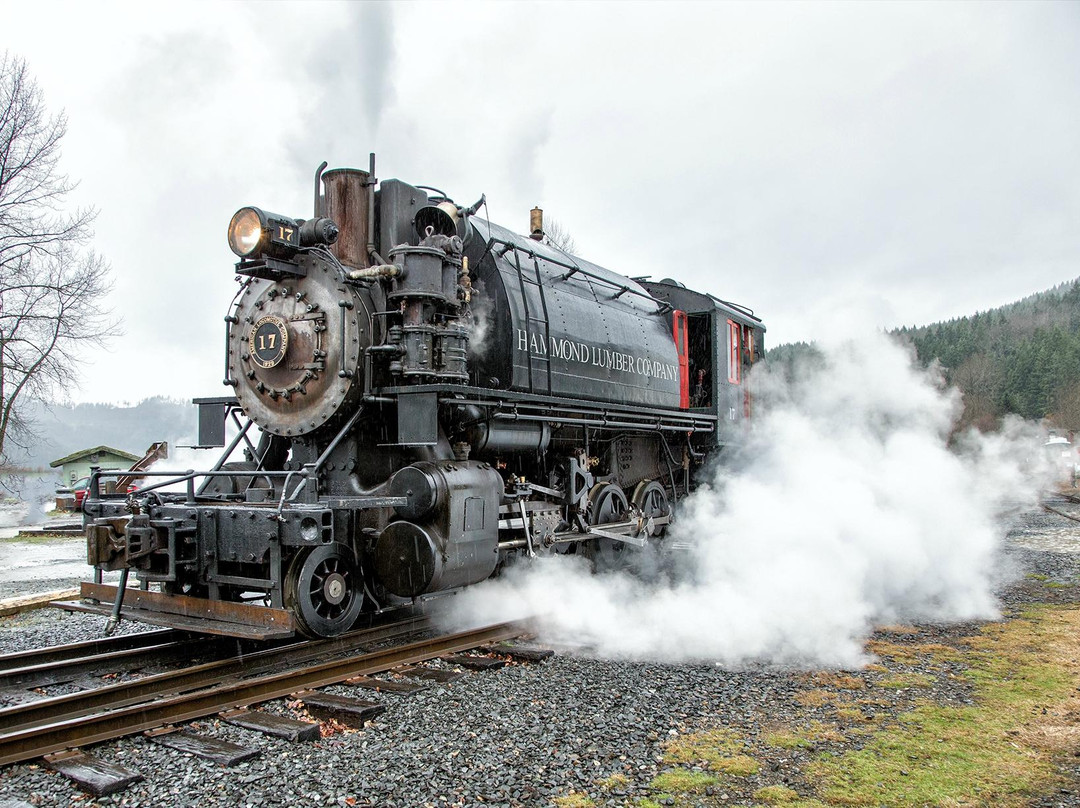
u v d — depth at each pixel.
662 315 11.83
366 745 4.31
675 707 5.00
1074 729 4.68
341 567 6.69
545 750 4.24
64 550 16.08
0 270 20.66
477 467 7.20
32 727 4.56
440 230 7.24
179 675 5.44
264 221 6.64
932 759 4.20
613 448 10.16
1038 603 8.62
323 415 6.72
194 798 3.68
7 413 21.72
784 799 3.68
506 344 7.62
